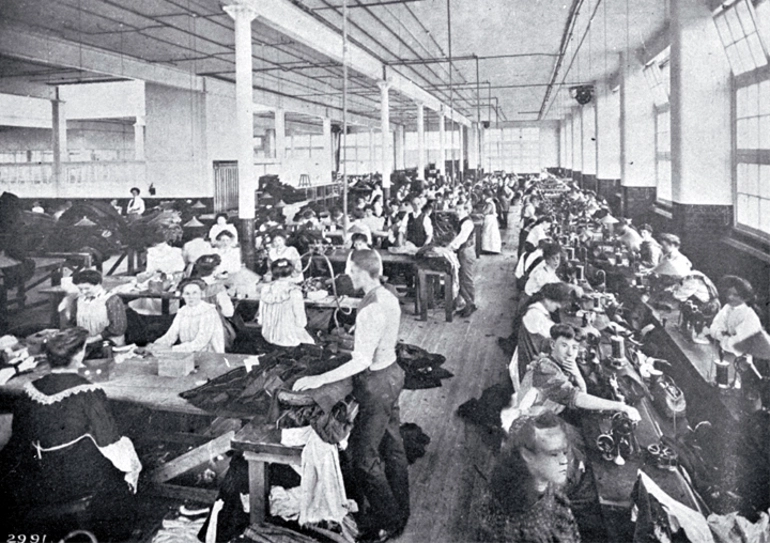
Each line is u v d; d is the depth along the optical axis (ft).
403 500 11.41
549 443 9.93
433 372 20.02
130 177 63.87
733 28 28.14
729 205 29.86
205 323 15.24
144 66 56.18
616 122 67.56
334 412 10.27
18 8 38.29
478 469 13.52
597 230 34.47
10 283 27.35
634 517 8.93
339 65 58.18
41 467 9.80
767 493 9.79
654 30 44.73
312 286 21.72
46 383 10.09
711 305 16.57
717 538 8.78
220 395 11.78
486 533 10.36
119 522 10.66
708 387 13.21
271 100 81.25
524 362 14.96
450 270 27.27
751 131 27.48
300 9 37.35
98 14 39.63
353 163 158.51
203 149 64.08
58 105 63.36
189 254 26.58
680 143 30.42
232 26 42.80
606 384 12.13
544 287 15.28
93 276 17.33
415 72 64.80
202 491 11.94
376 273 10.84
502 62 58.90
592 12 39.65
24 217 29.91
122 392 12.12
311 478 10.23
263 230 36.88
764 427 10.90
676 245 21.03
